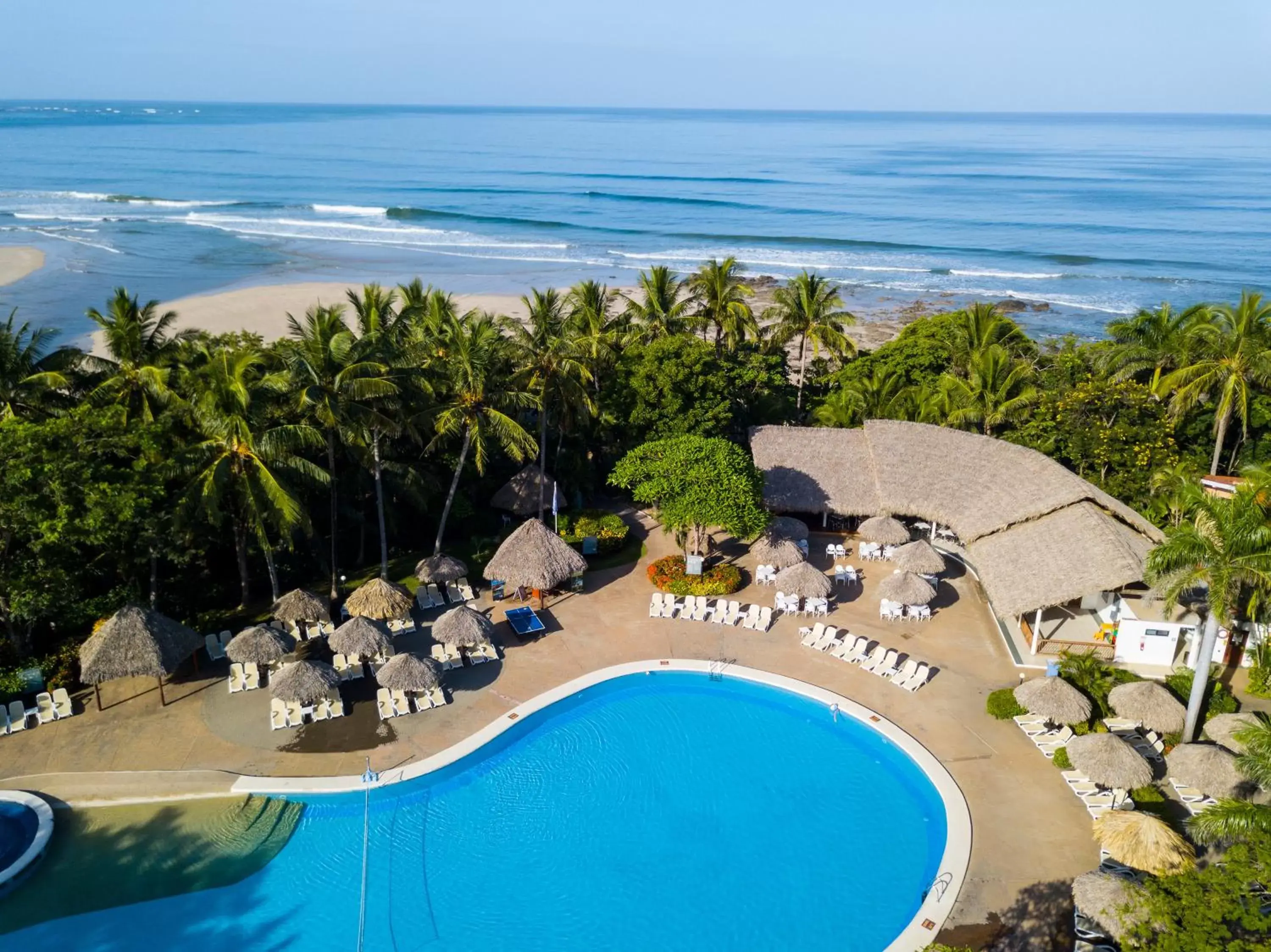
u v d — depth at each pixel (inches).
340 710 994.1
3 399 1115.9
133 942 719.1
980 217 5472.4
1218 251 4448.8
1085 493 1188.5
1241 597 1040.8
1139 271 4062.5
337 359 1135.6
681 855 818.2
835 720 1010.7
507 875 793.6
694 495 1240.8
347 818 853.2
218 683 1055.0
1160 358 1642.5
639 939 730.8
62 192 5787.4
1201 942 585.6
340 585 1322.6
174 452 1122.0
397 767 906.1
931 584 1284.4
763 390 1925.4
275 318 2883.9
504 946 724.0
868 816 869.8
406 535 1497.3
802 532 1419.8
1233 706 984.3
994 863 789.2
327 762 913.5
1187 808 850.8
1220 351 1520.7
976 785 890.1
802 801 889.5
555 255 4239.7
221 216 5044.3
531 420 1654.8
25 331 1206.9
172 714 992.2
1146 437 1518.2
